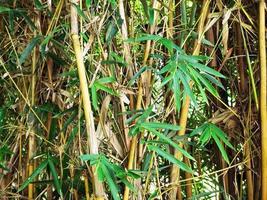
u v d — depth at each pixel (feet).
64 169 4.80
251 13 5.05
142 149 4.50
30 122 4.86
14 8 4.93
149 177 4.55
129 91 4.49
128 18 4.86
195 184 5.07
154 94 4.79
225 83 5.21
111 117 4.55
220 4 4.97
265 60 4.59
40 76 4.94
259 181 4.83
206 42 4.82
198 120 5.18
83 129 4.64
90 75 4.46
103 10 4.44
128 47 4.60
